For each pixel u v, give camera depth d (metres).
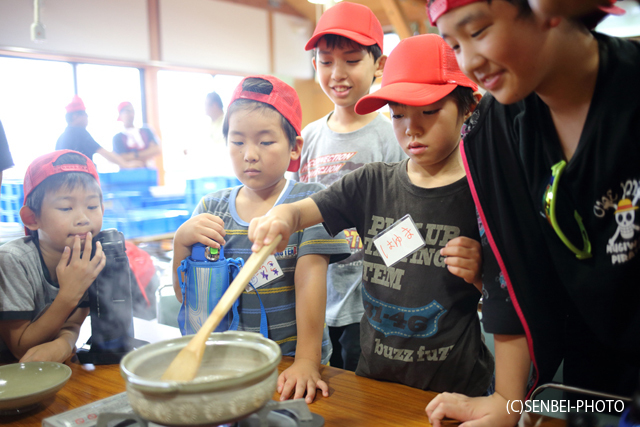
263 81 1.04
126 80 6.27
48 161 1.04
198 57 6.95
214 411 0.54
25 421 0.77
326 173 1.62
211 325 0.65
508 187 0.77
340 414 0.77
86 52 5.70
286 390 0.84
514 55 0.56
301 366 0.92
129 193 4.64
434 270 0.94
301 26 8.41
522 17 0.55
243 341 0.71
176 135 6.76
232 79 7.51
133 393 0.56
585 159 0.67
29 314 1.03
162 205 4.93
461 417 0.74
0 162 1.14
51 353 0.98
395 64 0.94
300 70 8.49
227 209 1.15
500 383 0.80
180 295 1.08
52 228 1.04
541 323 0.77
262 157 1.03
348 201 1.02
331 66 1.53
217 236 0.98
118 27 6.02
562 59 0.60
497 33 0.55
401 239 0.97
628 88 0.62
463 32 0.58
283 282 1.08
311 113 8.77
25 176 1.07
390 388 0.87
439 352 0.93
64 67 5.57
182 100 6.86
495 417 0.72
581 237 0.71
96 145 3.05
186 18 6.75
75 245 1.01
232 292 0.68
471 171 0.80
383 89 0.92
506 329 0.78
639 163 0.64
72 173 1.03
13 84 5.05
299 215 0.92
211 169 6.23
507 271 0.77
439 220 0.95
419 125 0.89
